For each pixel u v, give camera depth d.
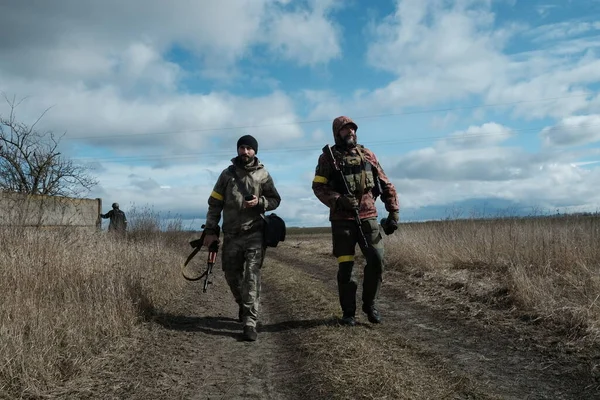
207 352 4.63
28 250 6.31
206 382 3.83
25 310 4.57
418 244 10.46
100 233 10.98
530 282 6.05
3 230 7.04
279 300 7.24
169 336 5.08
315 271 11.22
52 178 15.76
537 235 9.13
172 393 3.58
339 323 5.37
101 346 4.43
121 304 5.34
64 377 3.70
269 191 5.48
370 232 5.31
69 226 10.23
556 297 5.72
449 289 7.36
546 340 4.65
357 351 4.25
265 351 4.65
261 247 5.33
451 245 9.86
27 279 5.48
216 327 5.63
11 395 3.26
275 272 10.60
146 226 14.40
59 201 11.00
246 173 5.37
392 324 5.57
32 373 3.51
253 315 5.15
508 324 5.29
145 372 3.97
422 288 7.71
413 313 6.20
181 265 9.77
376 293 5.44
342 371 3.80
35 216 9.59
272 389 3.67
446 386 3.56
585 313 4.87
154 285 6.91
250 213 5.35
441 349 4.57
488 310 5.92
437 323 5.62
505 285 6.54
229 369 4.15
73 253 6.83
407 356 4.25
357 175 5.29
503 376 3.85
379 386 3.47
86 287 5.52
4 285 5.16
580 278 6.49
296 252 17.80
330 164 5.37
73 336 4.30
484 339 4.88
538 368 4.00
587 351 4.25
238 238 5.35
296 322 5.68
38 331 4.08
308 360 4.20
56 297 5.30
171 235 15.27
